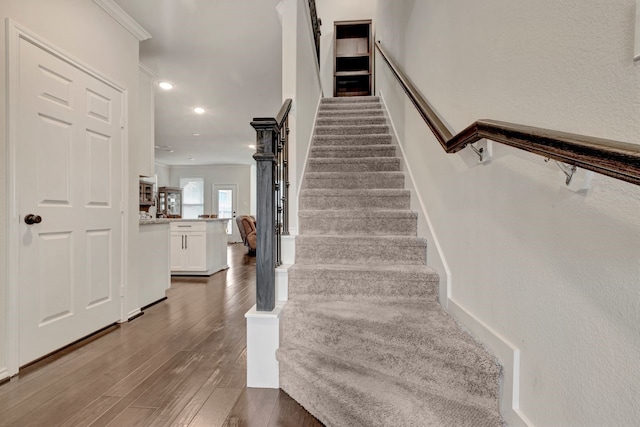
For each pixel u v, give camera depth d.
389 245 2.09
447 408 1.14
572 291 0.82
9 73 1.76
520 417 1.01
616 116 0.69
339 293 1.87
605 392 0.72
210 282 4.27
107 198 2.52
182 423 1.37
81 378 1.74
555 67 0.88
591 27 0.76
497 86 1.20
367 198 2.55
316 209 2.57
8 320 1.75
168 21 2.83
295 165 2.32
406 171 2.70
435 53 1.97
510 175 1.10
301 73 2.66
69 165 2.16
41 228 1.95
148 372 1.81
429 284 1.82
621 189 0.68
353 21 5.38
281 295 1.89
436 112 1.96
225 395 1.58
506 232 1.13
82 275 2.27
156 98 4.67
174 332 2.43
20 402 1.52
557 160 0.74
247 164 10.55
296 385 1.52
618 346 0.69
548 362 0.90
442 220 1.80
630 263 0.66
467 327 1.41
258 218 1.68
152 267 3.21
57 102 2.06
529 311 0.99
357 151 3.18
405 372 1.34
